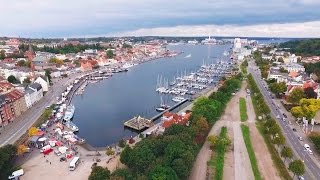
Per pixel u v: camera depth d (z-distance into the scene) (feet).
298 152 620.90
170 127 652.07
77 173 542.98
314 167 559.38
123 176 456.86
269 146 647.97
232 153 615.57
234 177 522.06
